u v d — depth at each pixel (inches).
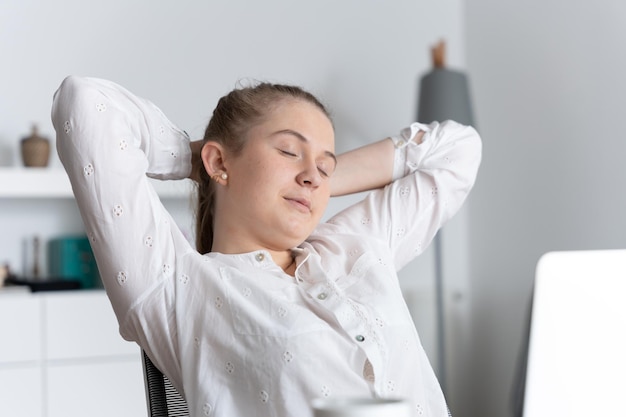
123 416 122.6
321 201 50.5
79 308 122.1
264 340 45.4
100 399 122.0
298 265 50.1
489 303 154.3
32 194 124.0
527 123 145.3
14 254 131.6
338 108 151.4
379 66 154.8
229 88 143.6
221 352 46.4
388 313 48.5
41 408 119.7
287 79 148.3
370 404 22.0
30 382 119.5
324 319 47.2
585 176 132.8
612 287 34.2
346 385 45.1
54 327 121.0
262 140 50.1
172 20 140.5
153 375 49.9
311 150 50.2
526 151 145.5
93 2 136.2
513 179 148.6
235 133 50.9
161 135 53.0
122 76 137.5
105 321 123.0
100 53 136.3
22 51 132.2
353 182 56.9
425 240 57.4
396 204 56.2
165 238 48.7
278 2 147.9
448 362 156.5
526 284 145.4
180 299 47.5
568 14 136.6
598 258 34.4
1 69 131.0
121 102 50.7
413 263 154.7
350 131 152.2
